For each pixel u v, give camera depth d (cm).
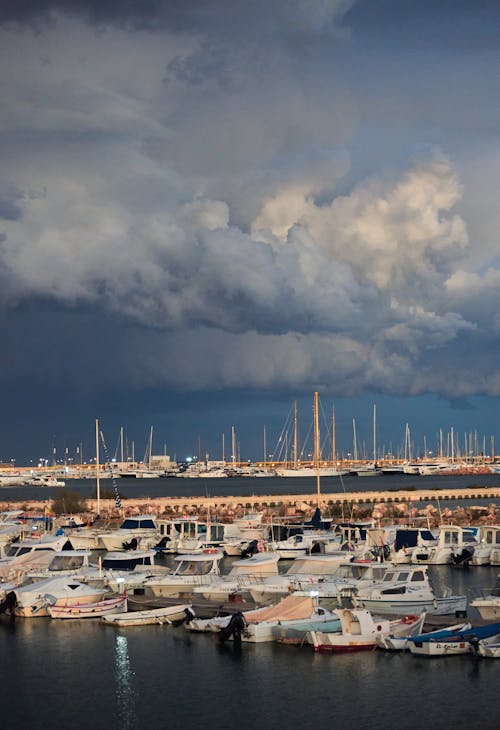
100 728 4334
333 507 14875
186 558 7162
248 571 6994
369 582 6294
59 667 5253
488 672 4984
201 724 4347
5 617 6456
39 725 4384
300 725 4300
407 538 9062
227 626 5666
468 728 4225
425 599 6050
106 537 10031
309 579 6588
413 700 4575
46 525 11844
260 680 4938
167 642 5753
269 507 15938
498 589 6012
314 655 5369
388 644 5391
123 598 6481
